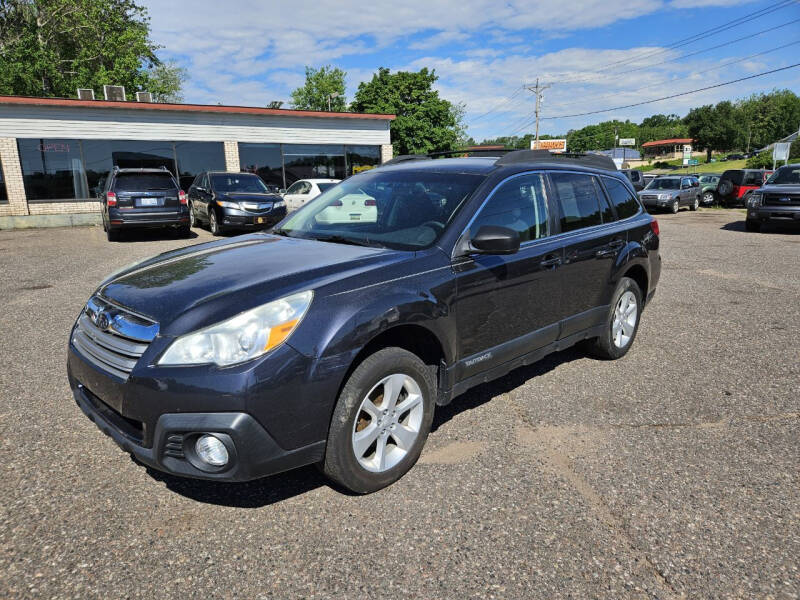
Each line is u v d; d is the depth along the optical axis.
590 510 2.60
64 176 17.39
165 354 2.29
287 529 2.45
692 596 2.07
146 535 2.39
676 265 9.63
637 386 4.13
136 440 2.39
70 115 17.14
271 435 2.30
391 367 2.65
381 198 3.58
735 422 3.54
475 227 3.19
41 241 13.05
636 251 4.56
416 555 2.28
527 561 2.25
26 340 5.12
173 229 15.20
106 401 2.48
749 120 98.75
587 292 4.09
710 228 16.02
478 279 3.11
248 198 13.22
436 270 2.93
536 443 3.25
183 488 2.76
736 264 9.68
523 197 3.59
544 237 3.69
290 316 2.36
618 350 4.64
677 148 121.38
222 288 2.53
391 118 22.36
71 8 32.78
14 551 2.27
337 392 2.45
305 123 20.89
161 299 2.52
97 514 2.53
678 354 4.88
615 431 3.41
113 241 12.98
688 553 2.31
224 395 2.21
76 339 2.84
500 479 2.86
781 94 104.81
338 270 2.69
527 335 3.57
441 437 3.32
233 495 2.70
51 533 2.39
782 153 24.75
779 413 3.68
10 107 16.36
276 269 2.73
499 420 3.55
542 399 3.89
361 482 2.64
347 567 2.21
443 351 2.97
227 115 19.44
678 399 3.90
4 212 16.62
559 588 2.10
